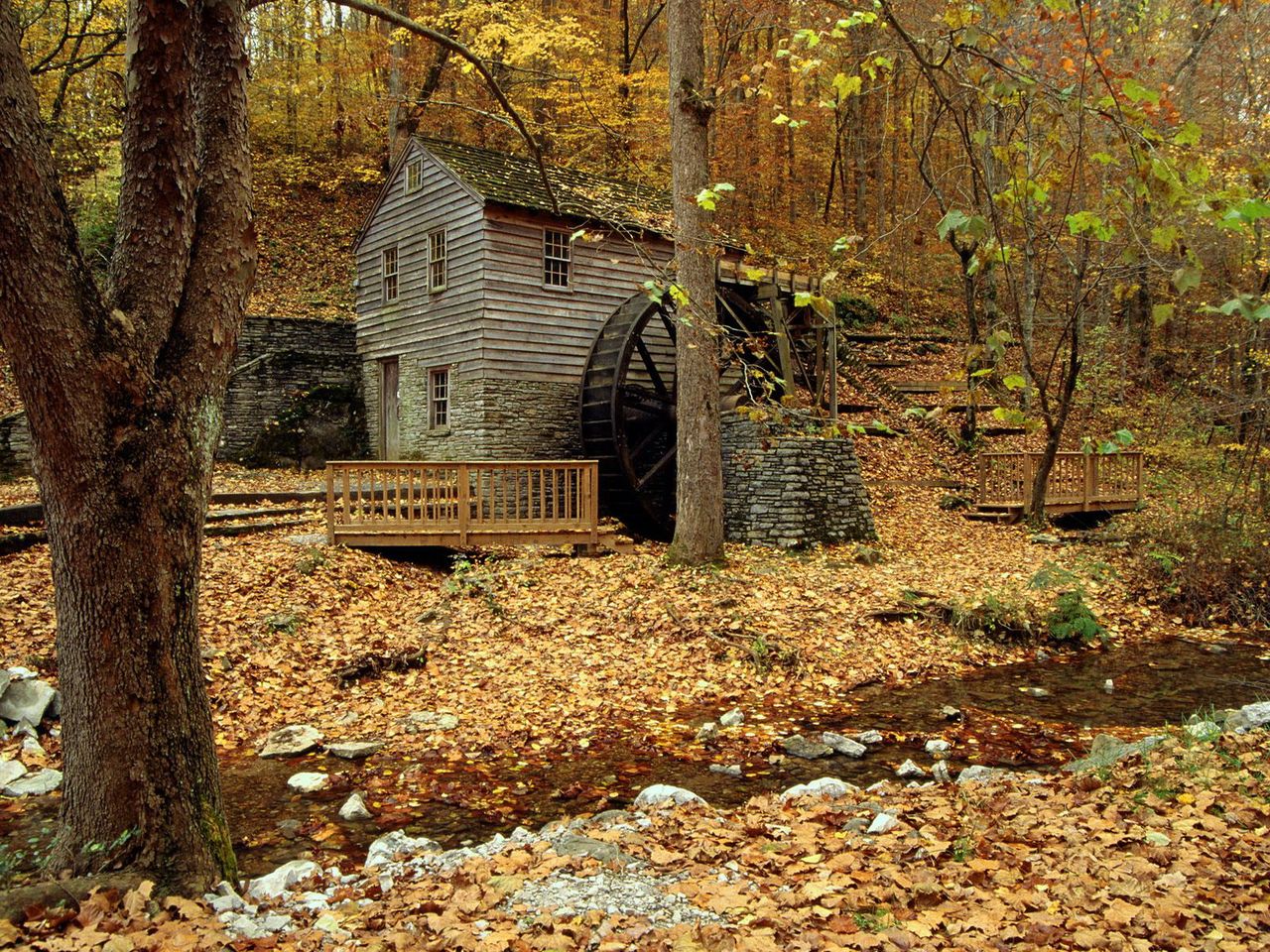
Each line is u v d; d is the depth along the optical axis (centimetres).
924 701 791
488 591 1045
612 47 2545
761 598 1048
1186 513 1347
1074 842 377
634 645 905
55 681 686
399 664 820
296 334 1967
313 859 445
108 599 348
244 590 938
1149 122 251
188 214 355
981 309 2559
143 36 329
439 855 436
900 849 385
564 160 2145
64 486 338
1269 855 350
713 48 1647
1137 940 283
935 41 304
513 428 1644
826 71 345
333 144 2808
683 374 1186
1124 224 275
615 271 1794
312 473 1839
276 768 603
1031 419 311
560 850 415
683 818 468
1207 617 1148
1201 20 1583
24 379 326
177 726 366
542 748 647
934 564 1312
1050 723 720
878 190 2802
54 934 313
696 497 1181
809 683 831
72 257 325
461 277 1664
